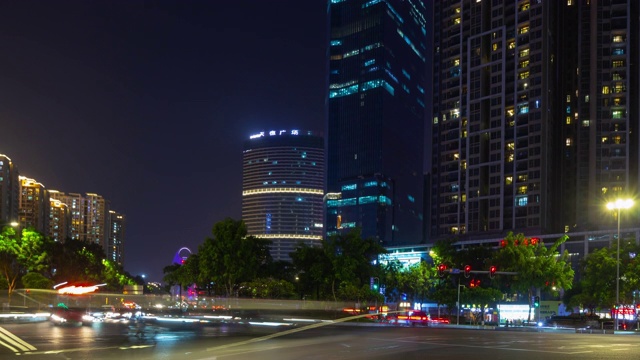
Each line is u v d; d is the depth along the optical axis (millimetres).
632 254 78938
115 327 48031
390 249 168375
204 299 92938
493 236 173375
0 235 111312
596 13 178875
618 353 27375
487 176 180125
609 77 176000
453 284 101188
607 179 170875
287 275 101875
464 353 26953
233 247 93125
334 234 91312
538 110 170625
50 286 102688
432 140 197750
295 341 33750
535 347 30938
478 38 187500
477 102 184625
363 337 38156
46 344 29859
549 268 81188
